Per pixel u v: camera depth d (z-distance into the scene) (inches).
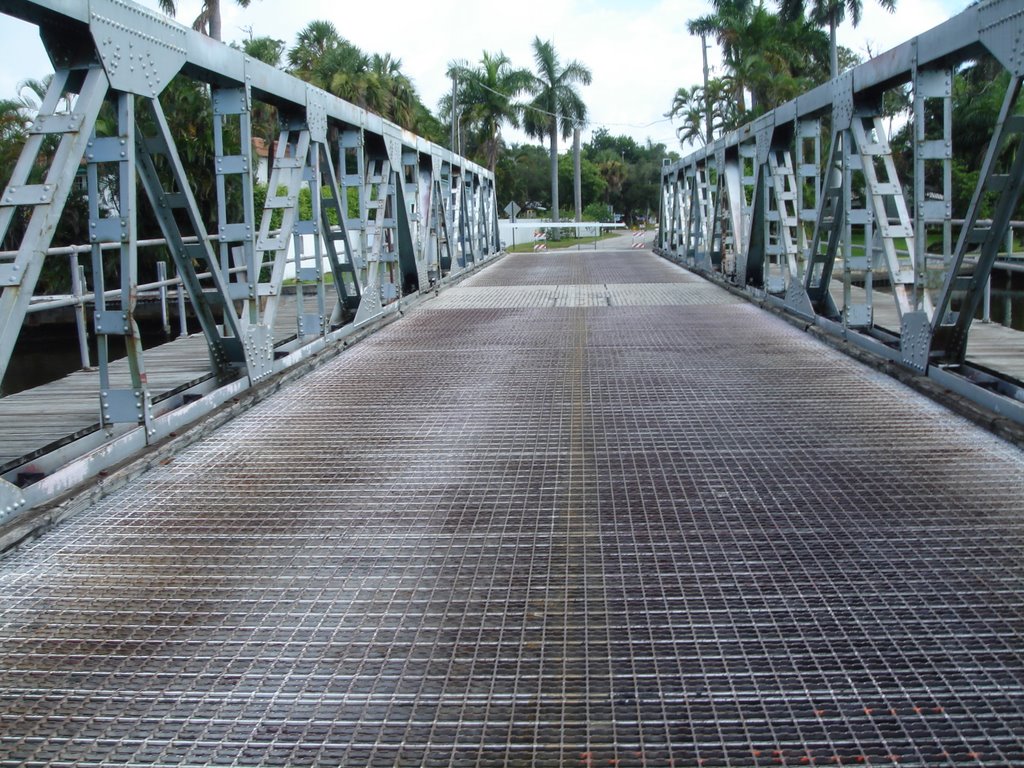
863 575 114.6
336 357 280.4
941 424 183.2
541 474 158.6
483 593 112.8
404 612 108.3
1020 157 174.6
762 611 106.0
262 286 238.1
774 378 232.1
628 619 105.1
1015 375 225.9
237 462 171.3
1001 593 108.5
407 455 172.6
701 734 83.6
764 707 87.3
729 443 173.9
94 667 98.0
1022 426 170.4
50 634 105.5
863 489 145.6
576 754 81.3
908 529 128.7
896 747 80.8
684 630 102.2
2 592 116.9
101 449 160.4
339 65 1508.4
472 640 101.3
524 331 324.2
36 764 81.7
